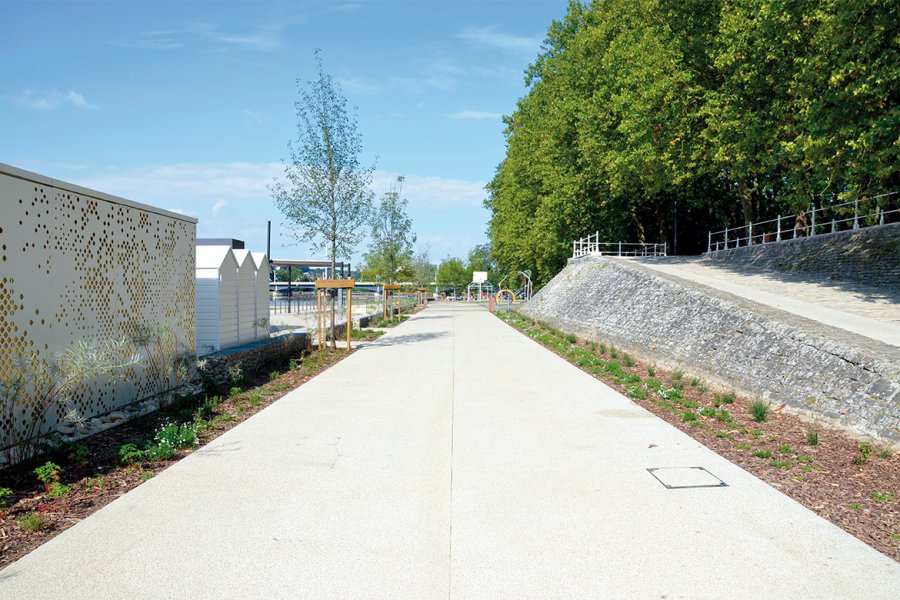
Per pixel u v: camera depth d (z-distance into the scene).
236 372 12.22
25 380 7.17
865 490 5.84
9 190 7.11
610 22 30.97
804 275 21.89
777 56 18.84
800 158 18.52
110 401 9.16
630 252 41.88
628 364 14.89
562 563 4.23
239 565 4.20
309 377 13.30
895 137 13.84
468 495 5.64
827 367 9.16
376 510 5.25
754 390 10.42
